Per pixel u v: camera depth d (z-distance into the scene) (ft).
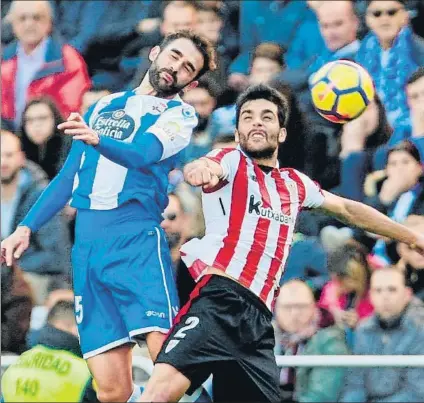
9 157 72.59
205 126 72.43
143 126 48.73
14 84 78.95
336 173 70.08
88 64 80.12
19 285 64.80
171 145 47.16
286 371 59.82
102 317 48.60
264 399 45.52
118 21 80.84
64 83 78.48
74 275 49.24
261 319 46.01
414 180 67.05
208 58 50.01
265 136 46.83
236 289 45.75
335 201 48.73
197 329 44.65
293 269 64.75
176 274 60.80
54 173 74.13
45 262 69.62
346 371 58.95
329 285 62.54
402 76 71.51
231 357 44.83
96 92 78.18
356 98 54.13
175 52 49.52
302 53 75.92
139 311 47.57
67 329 59.93
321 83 54.60
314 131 70.90
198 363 44.24
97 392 49.65
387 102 71.00
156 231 48.98
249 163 47.01
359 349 59.82
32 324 64.75
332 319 60.90
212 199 46.80
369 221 49.24
